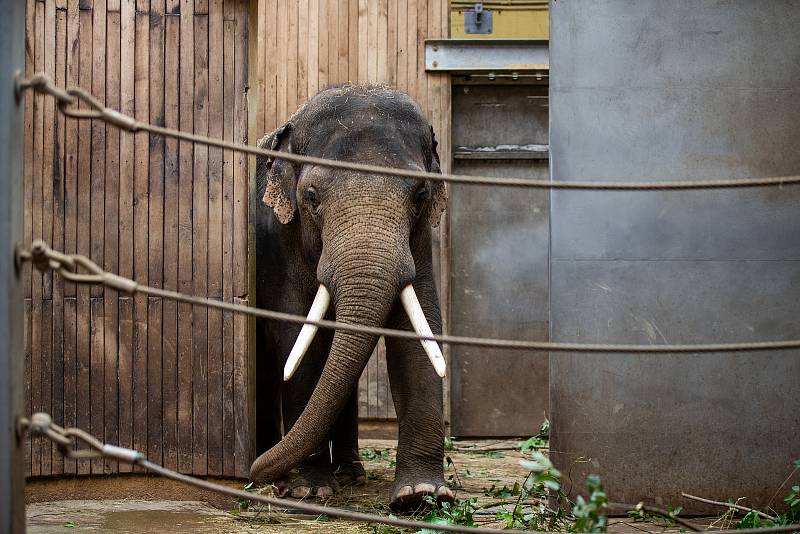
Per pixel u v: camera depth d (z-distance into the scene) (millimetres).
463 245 10109
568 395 5473
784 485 5453
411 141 6016
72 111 3141
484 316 10086
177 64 5871
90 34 5812
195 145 5863
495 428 10070
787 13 5484
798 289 5453
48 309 5770
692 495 5469
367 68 9859
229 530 5141
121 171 5820
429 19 9859
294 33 9812
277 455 5355
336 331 5570
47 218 5734
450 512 5434
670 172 5477
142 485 5887
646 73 5480
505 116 10141
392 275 5613
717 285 5461
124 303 5848
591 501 3598
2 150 2939
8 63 2963
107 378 5832
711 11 5484
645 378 5469
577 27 5492
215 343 5871
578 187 3170
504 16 10695
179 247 5863
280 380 7258
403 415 5855
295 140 6277
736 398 5461
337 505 5953
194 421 5883
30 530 5004
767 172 5465
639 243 5461
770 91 5480
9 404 2932
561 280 5469
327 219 5820
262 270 6930
